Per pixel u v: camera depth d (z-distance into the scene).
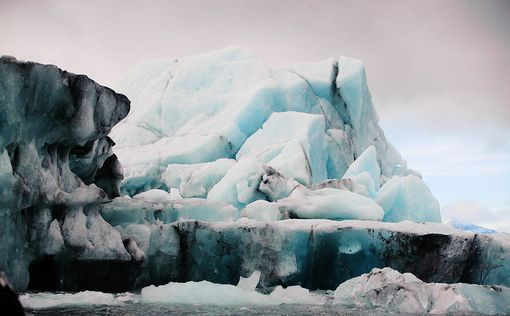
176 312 9.21
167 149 22.97
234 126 23.23
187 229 12.54
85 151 11.89
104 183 13.47
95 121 10.99
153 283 12.26
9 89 9.16
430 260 12.48
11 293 4.96
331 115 25.55
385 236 12.88
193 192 20.41
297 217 15.88
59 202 10.48
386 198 19.12
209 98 25.28
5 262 9.35
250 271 12.57
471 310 9.58
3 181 9.09
